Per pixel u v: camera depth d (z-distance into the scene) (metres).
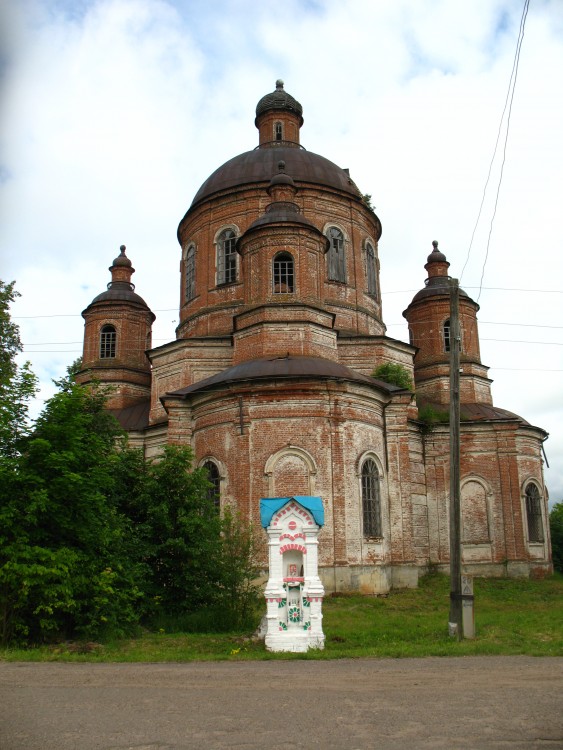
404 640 17.23
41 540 16.98
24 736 8.23
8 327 32.69
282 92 42.75
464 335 41.06
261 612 21.23
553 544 45.12
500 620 20.69
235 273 35.69
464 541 35.12
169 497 20.98
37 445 16.94
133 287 43.25
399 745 7.75
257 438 26.22
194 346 33.56
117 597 17.81
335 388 26.62
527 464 36.59
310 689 10.98
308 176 36.81
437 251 43.62
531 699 10.05
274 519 16.72
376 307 37.53
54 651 15.46
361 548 26.14
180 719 9.02
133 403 39.78
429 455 36.00
